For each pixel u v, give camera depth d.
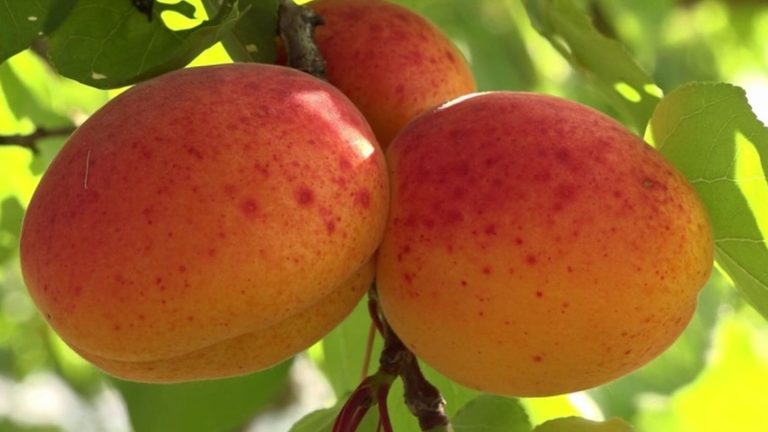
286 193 0.34
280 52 0.39
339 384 0.43
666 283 0.35
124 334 0.34
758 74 0.73
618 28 0.60
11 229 0.50
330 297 0.36
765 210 0.36
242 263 0.34
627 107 0.42
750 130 0.36
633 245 0.35
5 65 0.48
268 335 0.36
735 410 0.58
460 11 0.63
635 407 0.49
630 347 0.35
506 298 0.35
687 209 0.36
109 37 0.38
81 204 0.34
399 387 0.40
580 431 0.38
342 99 0.36
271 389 0.43
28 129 0.49
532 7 0.42
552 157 0.35
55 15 0.37
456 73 0.39
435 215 0.35
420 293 0.35
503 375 0.36
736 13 0.71
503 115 0.36
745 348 0.58
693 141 0.37
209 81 0.35
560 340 0.35
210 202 0.34
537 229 0.35
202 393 0.43
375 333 0.41
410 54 0.39
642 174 0.35
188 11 0.39
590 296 0.35
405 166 0.36
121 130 0.34
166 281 0.34
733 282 0.38
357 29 0.39
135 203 0.34
